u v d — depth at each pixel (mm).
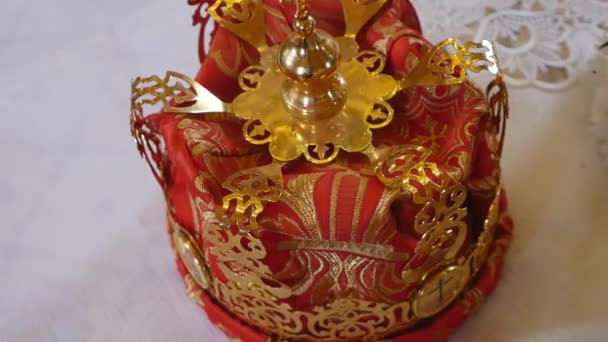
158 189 669
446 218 513
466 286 584
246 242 520
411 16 618
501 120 630
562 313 590
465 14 711
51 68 737
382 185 518
